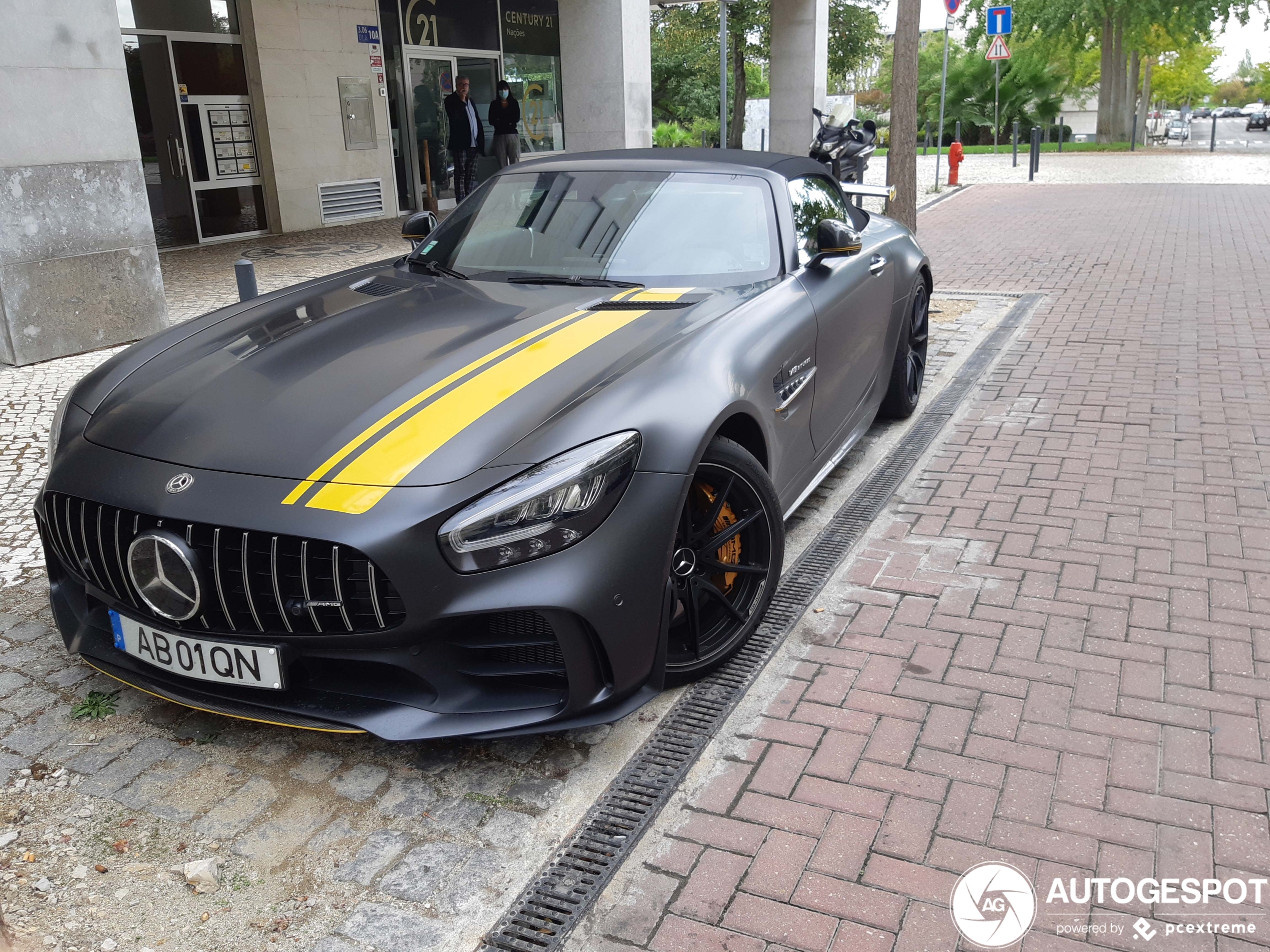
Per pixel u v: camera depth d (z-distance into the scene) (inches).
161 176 474.6
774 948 78.0
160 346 124.3
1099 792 94.7
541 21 697.6
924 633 125.0
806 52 792.3
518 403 98.3
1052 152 1222.9
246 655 92.7
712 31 1274.6
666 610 100.2
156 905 83.8
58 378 246.1
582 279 136.6
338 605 88.6
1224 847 87.6
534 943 79.5
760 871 86.3
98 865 88.4
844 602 133.7
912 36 331.3
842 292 150.3
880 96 2126.0
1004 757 100.3
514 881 86.4
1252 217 517.7
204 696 98.9
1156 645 120.3
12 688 116.5
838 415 155.1
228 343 120.2
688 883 85.3
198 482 92.7
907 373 201.5
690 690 114.2
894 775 98.2
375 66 568.1
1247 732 103.2
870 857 87.5
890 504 166.4
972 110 1435.8
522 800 96.6
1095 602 131.0
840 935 79.2
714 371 110.0
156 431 101.3
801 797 95.4
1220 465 177.2
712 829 91.6
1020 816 91.8
